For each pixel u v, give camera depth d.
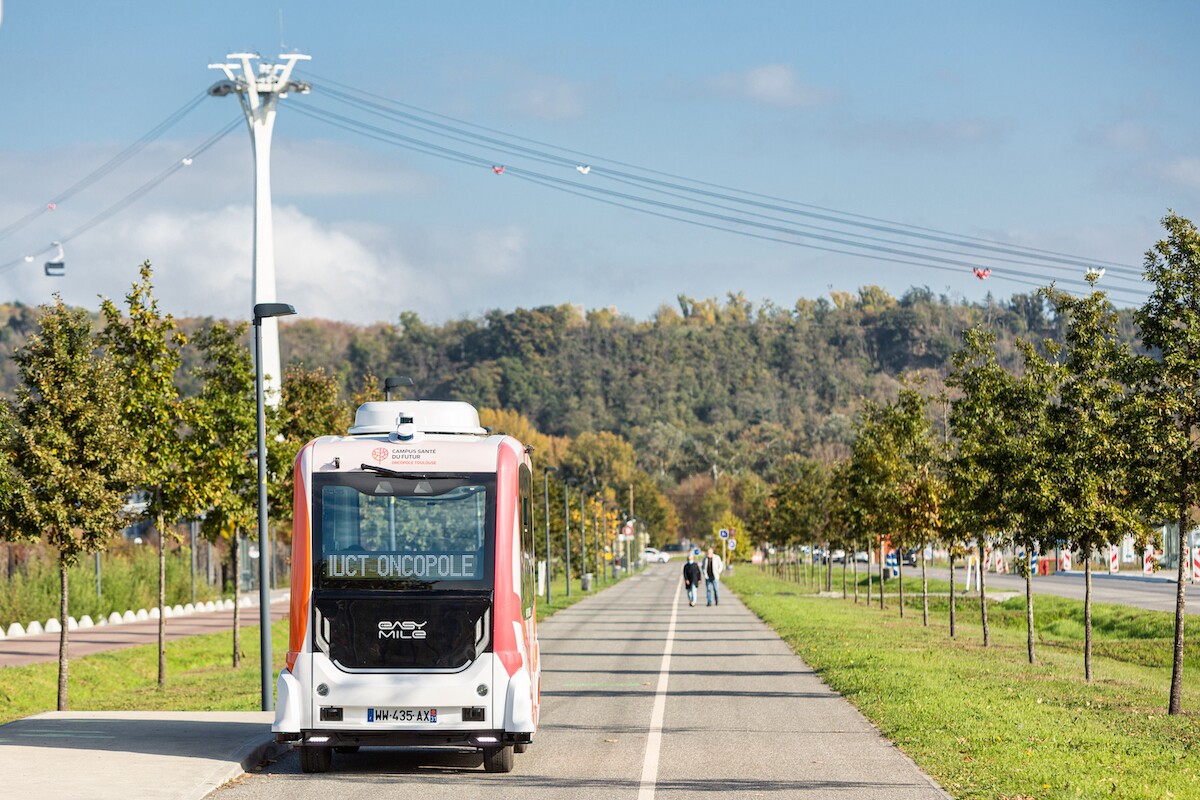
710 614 48.47
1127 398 18.62
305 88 58.59
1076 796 11.26
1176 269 18.00
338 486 13.68
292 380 39.50
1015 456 22.97
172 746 14.73
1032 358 24.33
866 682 21.30
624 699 20.36
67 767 13.14
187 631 41.00
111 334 24.58
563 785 12.68
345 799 11.94
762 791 12.09
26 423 20.28
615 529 111.56
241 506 27.34
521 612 13.74
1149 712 18.39
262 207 57.72
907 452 38.78
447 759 14.88
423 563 13.56
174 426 25.42
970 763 13.35
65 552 20.38
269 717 17.77
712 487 189.38
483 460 13.80
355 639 13.44
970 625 41.50
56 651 33.00
